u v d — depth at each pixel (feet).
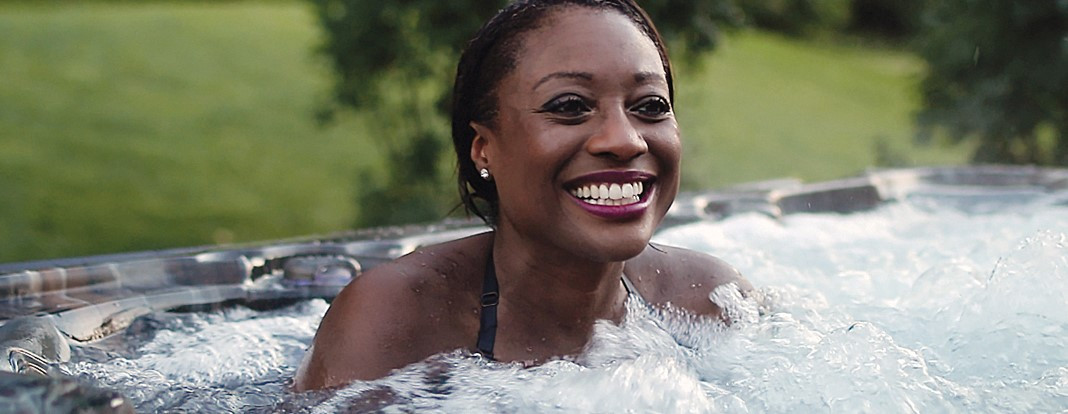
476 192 5.22
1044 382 5.10
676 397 4.76
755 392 4.99
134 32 30.63
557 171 4.58
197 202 19.95
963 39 15.74
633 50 4.68
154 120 24.11
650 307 5.49
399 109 16.43
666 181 4.75
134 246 17.85
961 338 5.71
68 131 22.88
